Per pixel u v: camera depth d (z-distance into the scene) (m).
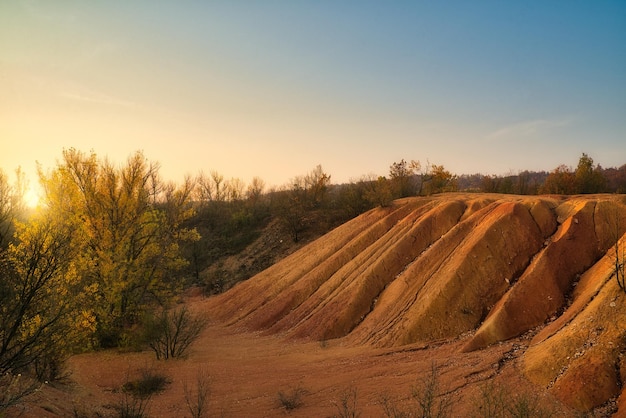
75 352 22.17
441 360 17.98
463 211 31.38
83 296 16.92
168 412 14.80
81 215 23.25
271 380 18.36
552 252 21.56
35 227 14.96
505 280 22.59
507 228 24.73
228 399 16.25
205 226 69.75
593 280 19.25
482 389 14.66
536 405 13.03
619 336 14.30
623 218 22.31
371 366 18.73
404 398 14.98
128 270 25.05
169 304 28.14
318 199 64.25
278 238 57.28
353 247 34.31
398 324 22.72
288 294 32.84
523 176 60.75
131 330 24.64
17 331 12.49
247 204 74.75
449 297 22.36
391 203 40.56
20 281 12.37
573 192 50.88
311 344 24.58
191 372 19.92
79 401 13.89
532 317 19.25
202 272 55.84
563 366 14.44
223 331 31.62
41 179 22.06
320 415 14.26
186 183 32.06
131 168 25.89
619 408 12.34
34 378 13.81
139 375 19.03
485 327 19.25
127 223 25.11
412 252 29.38
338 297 28.25
